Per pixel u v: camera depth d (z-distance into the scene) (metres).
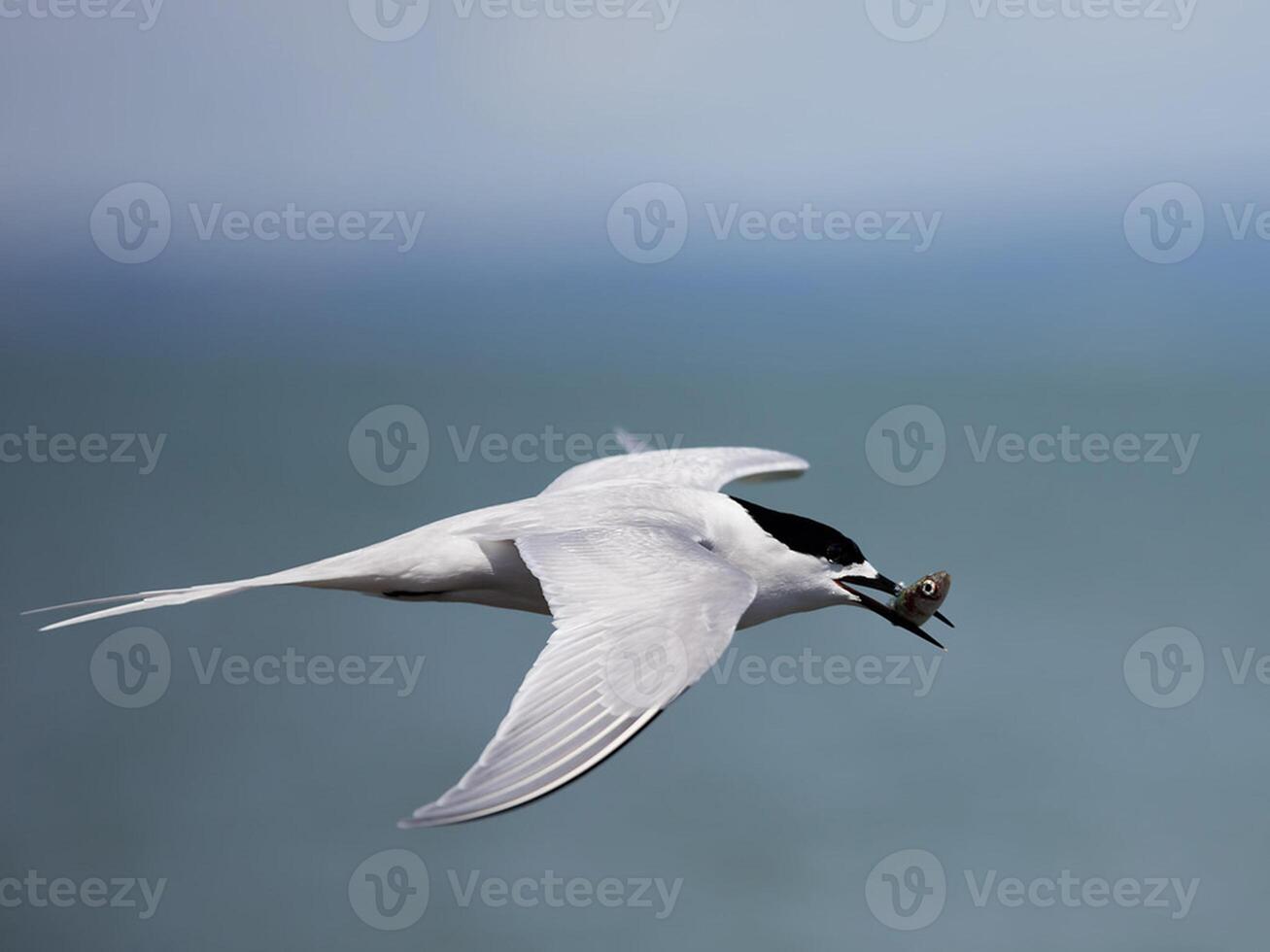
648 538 4.80
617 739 3.74
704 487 7.00
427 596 5.58
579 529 4.94
